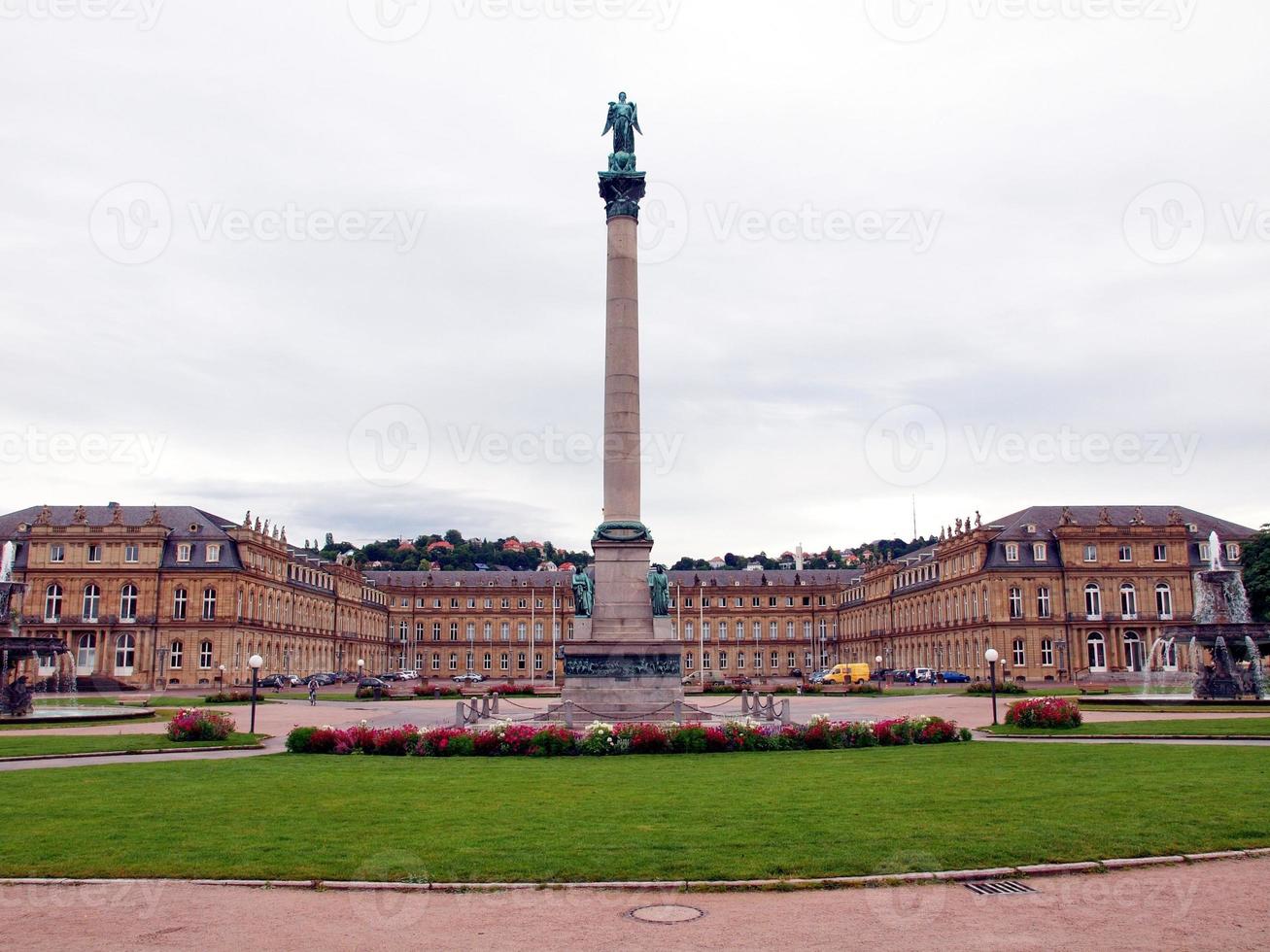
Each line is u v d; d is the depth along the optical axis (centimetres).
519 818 2006
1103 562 11488
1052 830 1820
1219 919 1330
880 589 15988
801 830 1848
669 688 4631
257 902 1445
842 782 2512
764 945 1234
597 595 4769
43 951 1248
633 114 5191
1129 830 1814
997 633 11419
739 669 18262
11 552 6606
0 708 5381
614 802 2202
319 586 14750
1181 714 4959
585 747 3394
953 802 2136
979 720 4978
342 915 1384
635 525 4825
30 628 10869
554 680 15200
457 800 2252
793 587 18412
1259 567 8875
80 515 11556
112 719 5306
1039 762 2920
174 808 2152
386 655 18012
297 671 13588
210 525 11806
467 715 4850
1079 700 5675
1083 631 11369
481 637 18112
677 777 2673
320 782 2611
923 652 13962
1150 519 12131
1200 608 6506
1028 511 12450
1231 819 1898
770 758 3216
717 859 1630
